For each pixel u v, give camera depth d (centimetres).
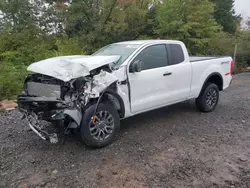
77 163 390
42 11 1427
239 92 915
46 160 398
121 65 464
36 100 403
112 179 349
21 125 552
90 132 420
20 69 934
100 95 423
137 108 488
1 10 1392
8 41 1135
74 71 394
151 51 516
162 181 346
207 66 624
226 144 462
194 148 443
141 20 1377
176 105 702
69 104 402
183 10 1361
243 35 1923
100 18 1260
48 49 1199
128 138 479
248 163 396
